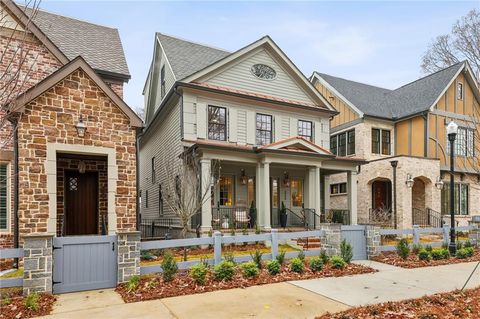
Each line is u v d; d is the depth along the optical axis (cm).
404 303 557
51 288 609
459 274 804
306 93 1678
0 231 927
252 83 1545
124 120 980
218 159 1259
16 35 905
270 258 882
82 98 923
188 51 1692
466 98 2039
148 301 573
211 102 1444
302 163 1397
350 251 913
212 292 626
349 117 1991
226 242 823
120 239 675
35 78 980
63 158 1072
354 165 1551
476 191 2003
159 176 1781
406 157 1644
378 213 1600
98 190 1148
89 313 514
